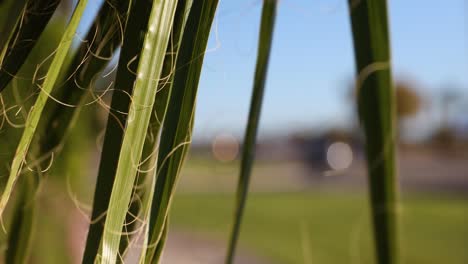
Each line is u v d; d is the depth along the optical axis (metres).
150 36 0.45
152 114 0.50
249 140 0.56
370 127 0.52
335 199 12.96
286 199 13.39
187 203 12.62
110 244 0.44
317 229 8.34
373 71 0.52
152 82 0.45
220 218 9.64
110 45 0.53
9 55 0.52
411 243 6.80
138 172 0.52
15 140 0.58
